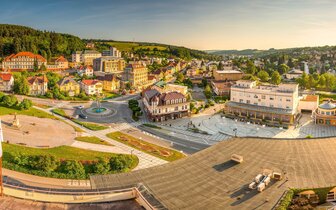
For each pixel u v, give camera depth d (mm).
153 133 133875
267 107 159875
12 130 122062
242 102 169750
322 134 133000
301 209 44375
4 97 154750
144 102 176125
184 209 42781
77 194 41875
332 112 146500
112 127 140875
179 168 54969
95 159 98562
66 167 88562
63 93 195125
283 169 54562
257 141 66938
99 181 49188
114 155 103938
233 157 57844
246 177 52000
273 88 167750
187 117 161125
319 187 48031
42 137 118312
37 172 85812
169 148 115125
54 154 100750
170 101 156250
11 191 42094
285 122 150000
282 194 46375
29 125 130875
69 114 160000
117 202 42219
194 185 49406
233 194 46906
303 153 60781
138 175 51844
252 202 44531
